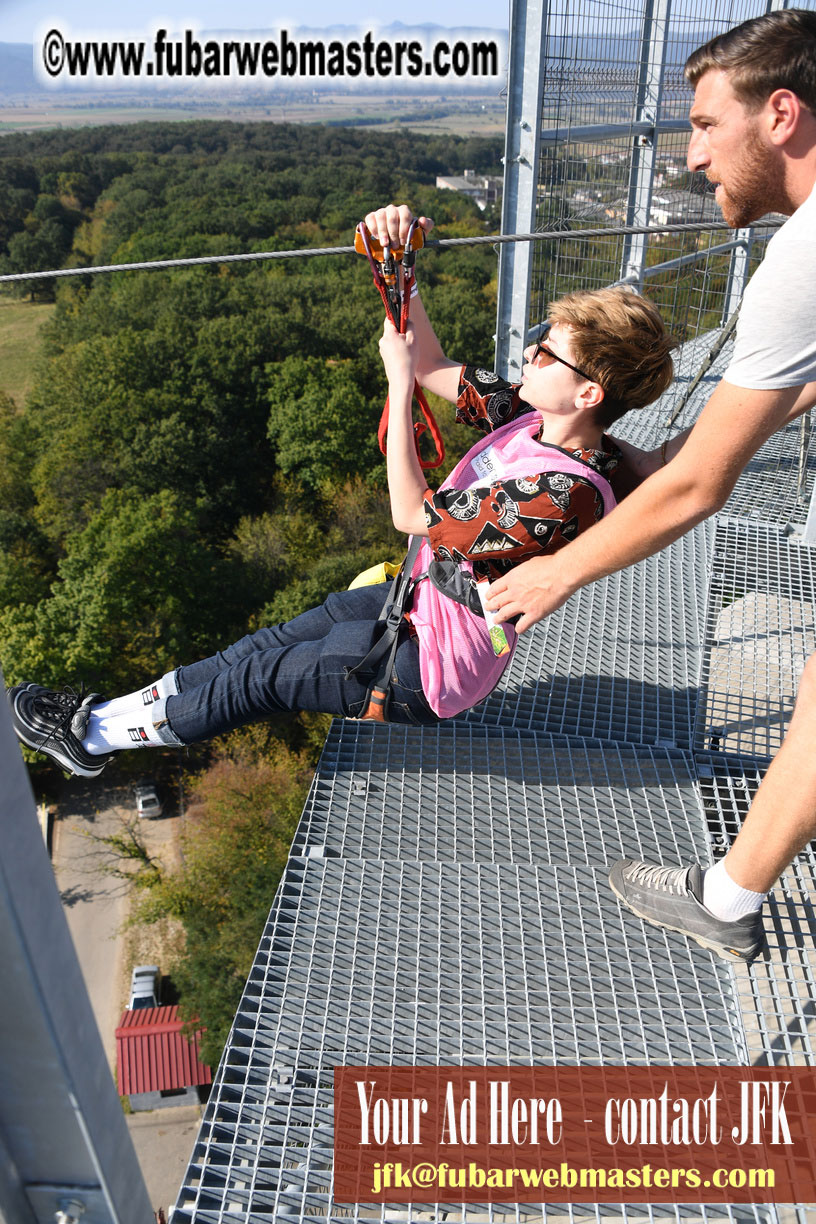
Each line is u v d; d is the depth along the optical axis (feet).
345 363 136.46
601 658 8.60
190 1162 4.56
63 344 152.97
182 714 6.30
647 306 5.13
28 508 123.65
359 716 6.22
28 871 1.82
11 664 84.17
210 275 162.50
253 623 100.78
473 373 6.37
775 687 8.32
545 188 12.07
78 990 2.03
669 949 5.80
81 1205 2.27
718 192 4.56
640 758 7.39
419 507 5.70
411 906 6.06
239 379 134.10
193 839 77.30
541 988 5.49
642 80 14.20
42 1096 2.03
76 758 6.57
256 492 131.44
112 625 89.71
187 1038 67.51
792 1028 5.28
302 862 6.39
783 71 3.95
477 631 5.69
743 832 4.94
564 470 5.35
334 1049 5.10
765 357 3.95
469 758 7.34
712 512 4.39
